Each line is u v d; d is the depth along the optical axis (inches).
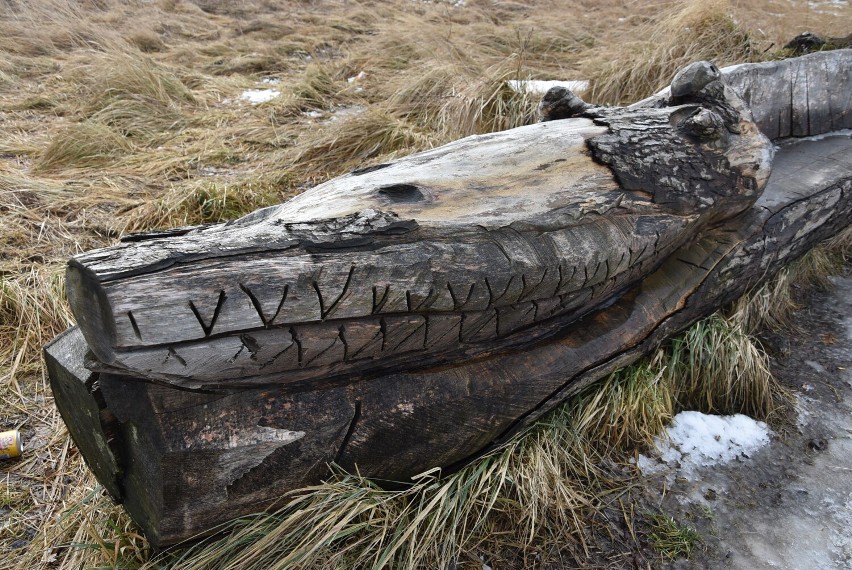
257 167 183.9
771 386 113.7
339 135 189.8
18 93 232.7
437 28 269.9
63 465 89.5
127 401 59.1
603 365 91.7
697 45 206.8
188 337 55.5
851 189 127.7
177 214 150.6
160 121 210.5
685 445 100.5
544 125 97.6
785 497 93.2
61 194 156.6
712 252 105.4
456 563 77.2
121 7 329.7
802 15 236.5
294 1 376.8
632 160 92.0
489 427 80.7
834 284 144.9
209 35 314.7
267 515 68.8
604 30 278.4
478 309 74.0
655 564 81.7
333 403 67.6
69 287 54.7
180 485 60.8
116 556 70.3
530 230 77.7
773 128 141.2
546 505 83.5
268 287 58.2
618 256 86.2
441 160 86.7
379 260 64.6
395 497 77.1
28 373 107.5
